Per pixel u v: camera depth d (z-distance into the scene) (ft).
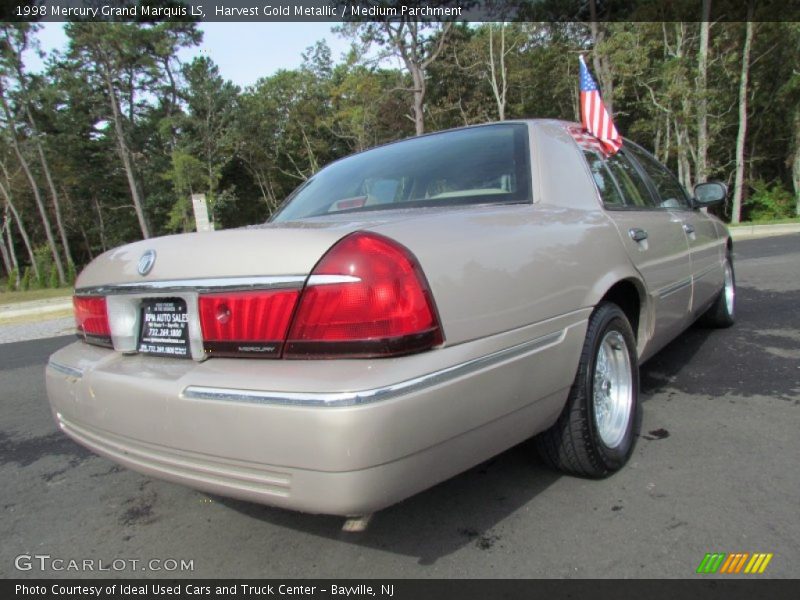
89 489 9.35
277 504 5.16
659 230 9.91
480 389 5.52
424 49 93.09
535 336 6.26
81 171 136.67
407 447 4.93
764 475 7.80
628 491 7.63
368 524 7.25
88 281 7.27
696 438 9.12
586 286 7.20
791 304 19.03
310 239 5.36
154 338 6.41
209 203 117.80
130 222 151.12
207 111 122.93
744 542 6.37
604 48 76.79
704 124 76.23
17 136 128.47
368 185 8.96
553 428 7.48
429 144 9.43
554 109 117.08
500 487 7.91
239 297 5.46
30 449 11.51
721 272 14.56
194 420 5.36
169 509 8.38
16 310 43.37
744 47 83.41
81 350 7.40
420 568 6.34
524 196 7.68
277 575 6.46
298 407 4.80
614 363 8.42
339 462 4.72
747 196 100.78
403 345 5.00
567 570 6.12
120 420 6.09
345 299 5.03
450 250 5.61
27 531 8.02
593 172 9.09
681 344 14.88
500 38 106.32
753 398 10.69
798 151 88.12
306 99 129.70
